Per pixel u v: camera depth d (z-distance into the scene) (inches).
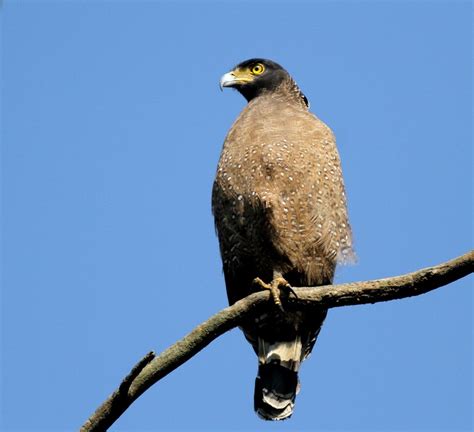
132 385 355.3
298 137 486.6
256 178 476.7
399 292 355.6
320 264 483.5
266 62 584.1
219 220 497.0
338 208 486.0
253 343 490.6
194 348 363.6
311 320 478.3
